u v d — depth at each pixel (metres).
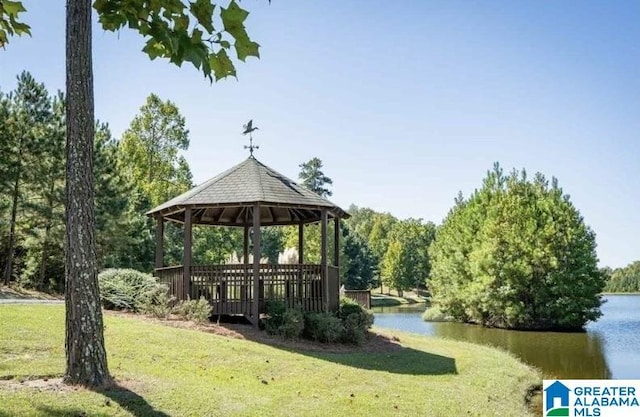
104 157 21.58
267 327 12.45
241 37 3.40
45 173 19.55
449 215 40.28
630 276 80.75
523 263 28.17
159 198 33.16
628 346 20.47
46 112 20.28
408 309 48.03
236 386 7.52
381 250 76.00
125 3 3.50
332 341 12.77
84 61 6.21
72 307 6.26
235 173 14.84
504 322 28.66
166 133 36.69
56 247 21.00
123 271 13.78
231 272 13.41
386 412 7.17
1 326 8.77
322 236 14.10
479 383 10.38
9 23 4.30
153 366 7.86
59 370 6.89
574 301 27.33
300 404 7.04
